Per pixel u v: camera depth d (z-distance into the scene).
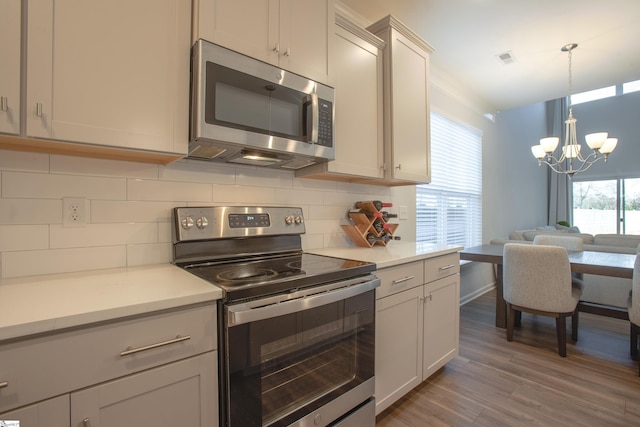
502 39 2.73
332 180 2.18
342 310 1.33
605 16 2.40
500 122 4.91
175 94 1.18
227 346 0.98
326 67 1.67
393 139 2.09
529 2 2.24
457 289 2.20
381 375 1.59
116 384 0.81
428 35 2.66
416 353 1.82
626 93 6.91
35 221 1.14
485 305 3.76
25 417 0.70
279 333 1.11
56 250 1.18
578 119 7.47
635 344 2.36
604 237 3.82
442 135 3.46
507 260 2.69
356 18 2.39
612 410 1.76
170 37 1.17
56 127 0.95
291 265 1.44
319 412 1.24
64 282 1.06
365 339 1.44
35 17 0.92
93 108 1.01
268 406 1.08
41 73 0.93
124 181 1.33
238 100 1.31
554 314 2.48
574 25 2.51
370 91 2.02
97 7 1.03
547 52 2.93
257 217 1.63
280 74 1.45
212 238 1.46
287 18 1.50
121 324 0.82
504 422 1.67
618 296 3.29
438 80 3.36
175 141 1.18
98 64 1.02
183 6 1.21
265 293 1.07
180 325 0.92
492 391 1.96
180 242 1.40
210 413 0.97
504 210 5.10
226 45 1.29
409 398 1.88
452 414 1.74
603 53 2.95
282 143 1.44
